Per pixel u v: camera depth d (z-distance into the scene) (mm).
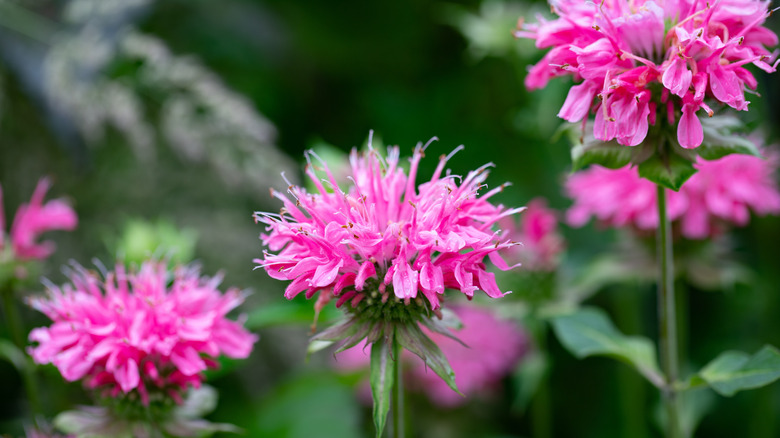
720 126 544
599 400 771
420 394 720
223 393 686
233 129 646
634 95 525
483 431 729
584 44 535
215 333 560
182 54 775
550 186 827
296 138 858
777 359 556
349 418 673
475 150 852
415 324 535
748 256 778
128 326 554
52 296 573
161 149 687
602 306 800
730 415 741
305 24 886
